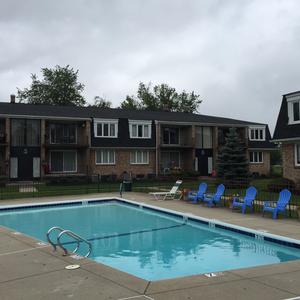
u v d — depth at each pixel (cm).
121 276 760
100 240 1371
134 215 1955
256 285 707
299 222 1499
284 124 2781
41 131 3894
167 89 8431
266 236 1259
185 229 1562
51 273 788
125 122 4316
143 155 4409
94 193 2788
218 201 2088
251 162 4991
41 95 7244
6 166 3712
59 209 2177
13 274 790
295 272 791
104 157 4219
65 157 4150
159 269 999
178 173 4303
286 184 2494
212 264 1041
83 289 688
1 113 3709
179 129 4788
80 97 7475
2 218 1894
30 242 1090
